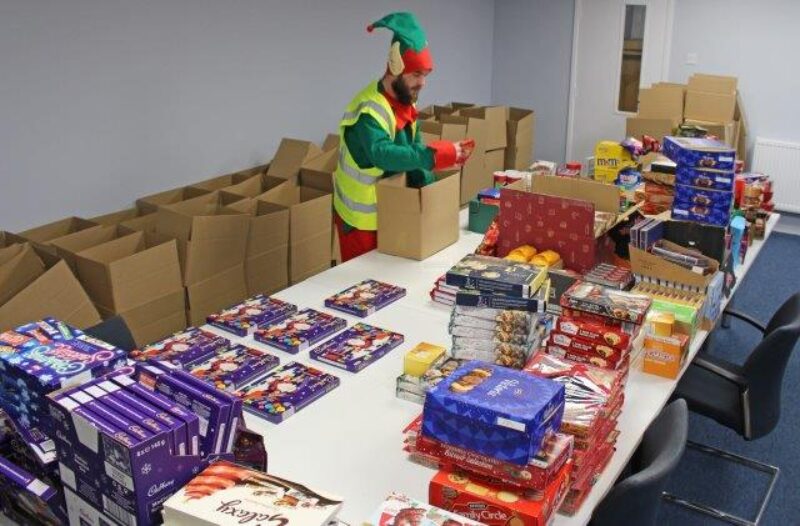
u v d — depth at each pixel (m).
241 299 3.65
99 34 3.47
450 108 5.54
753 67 5.62
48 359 1.57
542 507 1.50
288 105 4.60
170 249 3.22
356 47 5.00
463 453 1.58
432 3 5.63
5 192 3.28
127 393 1.48
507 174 3.69
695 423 3.47
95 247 3.13
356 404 2.10
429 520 1.45
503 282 2.19
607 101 6.29
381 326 2.57
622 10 5.97
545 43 6.39
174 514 1.33
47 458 1.52
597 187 2.96
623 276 2.62
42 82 3.30
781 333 2.45
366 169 3.27
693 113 5.09
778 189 5.75
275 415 2.01
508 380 1.67
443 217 3.22
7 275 2.87
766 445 3.30
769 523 2.82
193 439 1.41
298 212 3.83
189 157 4.06
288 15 4.43
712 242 2.70
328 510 1.34
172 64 3.83
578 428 1.68
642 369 2.32
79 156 3.53
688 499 2.94
